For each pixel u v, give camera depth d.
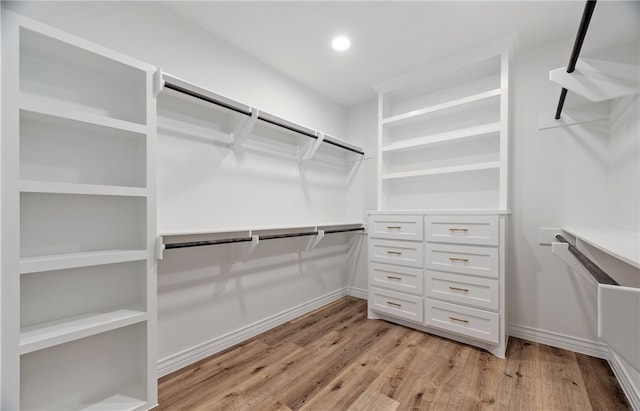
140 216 1.48
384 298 2.44
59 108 1.13
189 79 1.82
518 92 2.17
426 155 2.67
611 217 1.81
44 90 1.26
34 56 1.23
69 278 1.30
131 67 1.35
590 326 1.90
